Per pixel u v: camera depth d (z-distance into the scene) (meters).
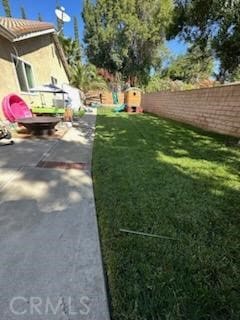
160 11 23.38
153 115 13.88
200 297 1.48
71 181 3.31
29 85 9.91
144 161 4.18
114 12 25.34
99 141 5.89
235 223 2.31
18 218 2.33
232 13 4.84
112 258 1.81
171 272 1.68
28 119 6.55
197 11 5.50
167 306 1.42
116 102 24.62
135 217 2.38
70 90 14.49
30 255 1.82
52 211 2.48
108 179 3.33
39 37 10.81
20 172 3.59
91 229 2.19
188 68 24.64
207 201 2.73
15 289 1.52
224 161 4.28
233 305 1.44
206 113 8.00
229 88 6.64
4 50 7.50
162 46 27.12
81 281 1.60
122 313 1.38
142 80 30.31
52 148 5.15
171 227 2.22
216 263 1.77
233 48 5.48
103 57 29.34
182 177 3.45
